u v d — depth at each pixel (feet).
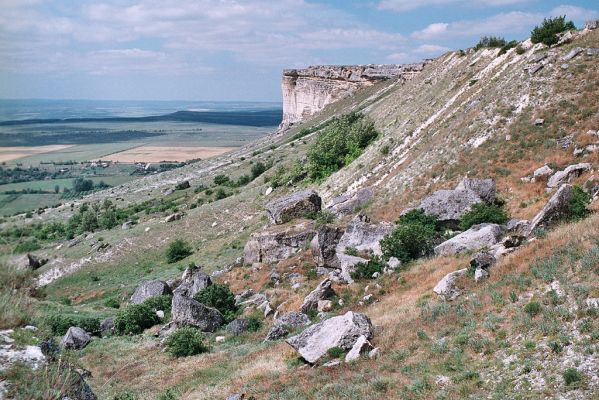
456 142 157.89
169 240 247.50
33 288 29.04
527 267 68.74
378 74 548.72
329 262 122.11
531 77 158.92
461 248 95.14
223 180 407.44
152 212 351.05
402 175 167.53
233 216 257.96
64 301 182.29
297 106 654.53
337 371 61.57
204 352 93.09
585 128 127.95
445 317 66.64
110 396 70.03
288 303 108.06
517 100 154.30
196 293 123.24
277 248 146.92
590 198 93.35
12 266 25.85
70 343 106.01
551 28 175.73
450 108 196.65
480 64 229.25
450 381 50.47
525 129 140.67
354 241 120.88
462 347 57.16
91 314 144.15
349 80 570.87
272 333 91.25
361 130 271.49
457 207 117.91
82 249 248.93
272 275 131.44
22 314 29.17
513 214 113.09
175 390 71.20
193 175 492.95
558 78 151.33
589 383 42.06
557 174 115.24
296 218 163.63
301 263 133.39
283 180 279.28
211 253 207.62
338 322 72.64
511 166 131.95
